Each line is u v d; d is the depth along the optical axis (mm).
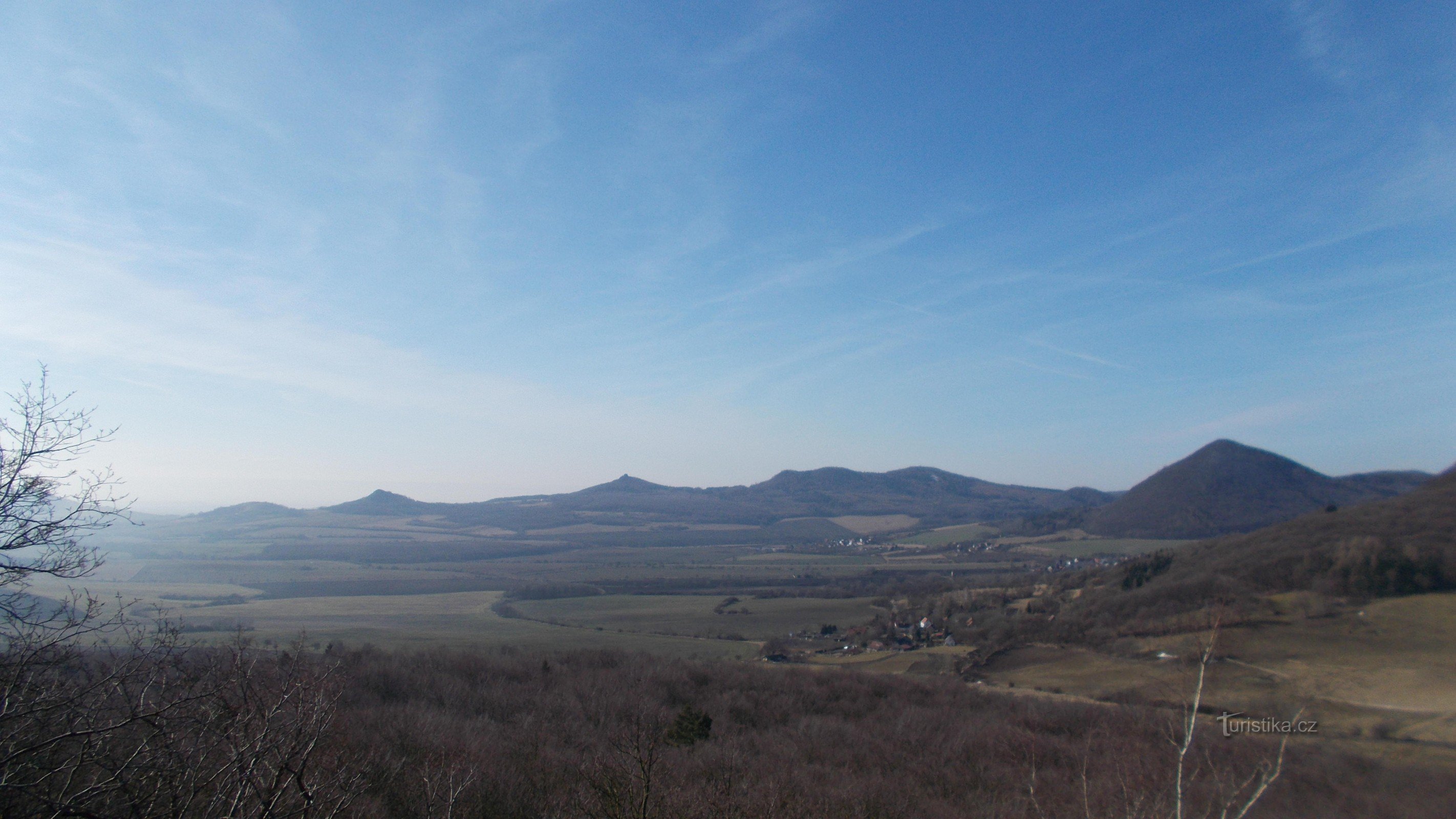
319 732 5762
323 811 6180
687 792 9047
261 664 6266
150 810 5238
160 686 5523
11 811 5027
